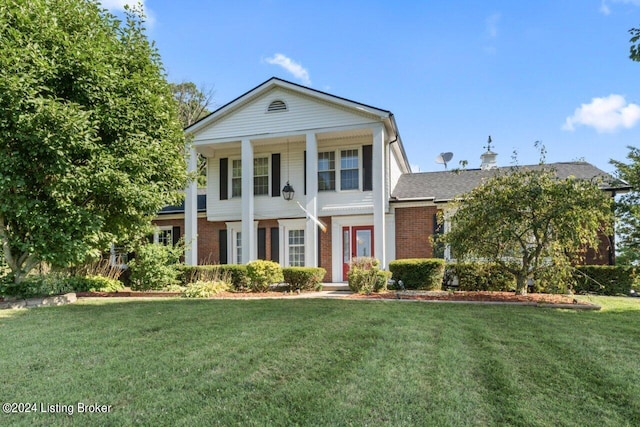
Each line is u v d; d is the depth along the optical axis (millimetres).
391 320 6219
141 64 9297
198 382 3650
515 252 9719
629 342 5059
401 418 2967
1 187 7008
